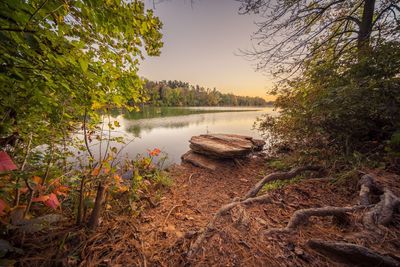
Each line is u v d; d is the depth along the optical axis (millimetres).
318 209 1532
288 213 1746
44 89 1417
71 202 1856
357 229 1334
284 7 4441
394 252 1051
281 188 2311
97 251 1301
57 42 1196
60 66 1302
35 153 1683
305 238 1307
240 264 1130
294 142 4461
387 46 2961
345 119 3018
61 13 1219
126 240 1442
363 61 3074
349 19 4984
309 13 4633
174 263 1196
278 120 4992
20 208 1228
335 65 3531
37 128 1676
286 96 4656
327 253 1120
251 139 5609
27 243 1246
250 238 1349
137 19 1663
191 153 4922
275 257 1154
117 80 1788
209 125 11633
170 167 4148
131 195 2129
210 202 2422
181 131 9195
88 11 1207
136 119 15680
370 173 2148
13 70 1135
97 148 5051
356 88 2738
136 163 2920
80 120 2066
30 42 1079
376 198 1764
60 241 1315
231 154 4160
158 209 2119
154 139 7336
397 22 3207
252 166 4266
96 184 1886
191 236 1455
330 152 3230
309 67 4441
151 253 1302
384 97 2666
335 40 5129
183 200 2432
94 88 1591
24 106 1457
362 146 3104
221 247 1278
